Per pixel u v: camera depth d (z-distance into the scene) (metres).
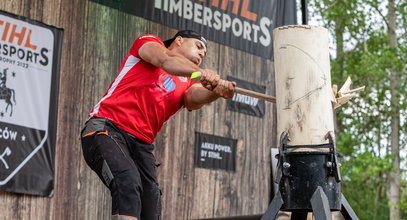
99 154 3.21
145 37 3.37
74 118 5.68
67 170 5.58
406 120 18.00
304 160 2.98
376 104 16.89
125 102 3.35
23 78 5.30
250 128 7.20
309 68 3.07
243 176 7.08
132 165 3.21
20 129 5.23
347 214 3.08
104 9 6.00
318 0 16.00
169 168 6.37
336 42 16.64
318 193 2.87
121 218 3.06
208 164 6.73
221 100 6.91
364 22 16.22
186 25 6.68
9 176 5.11
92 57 5.86
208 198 6.70
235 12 7.13
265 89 7.42
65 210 5.53
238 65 7.13
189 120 6.59
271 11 7.54
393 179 17.53
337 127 17.56
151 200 3.43
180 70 3.07
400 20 17.66
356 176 16.92
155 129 3.49
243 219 7.56
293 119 3.05
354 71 16.25
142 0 6.31
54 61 5.54
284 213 5.41
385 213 20.95
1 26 5.19
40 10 5.52
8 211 5.14
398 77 17.12
